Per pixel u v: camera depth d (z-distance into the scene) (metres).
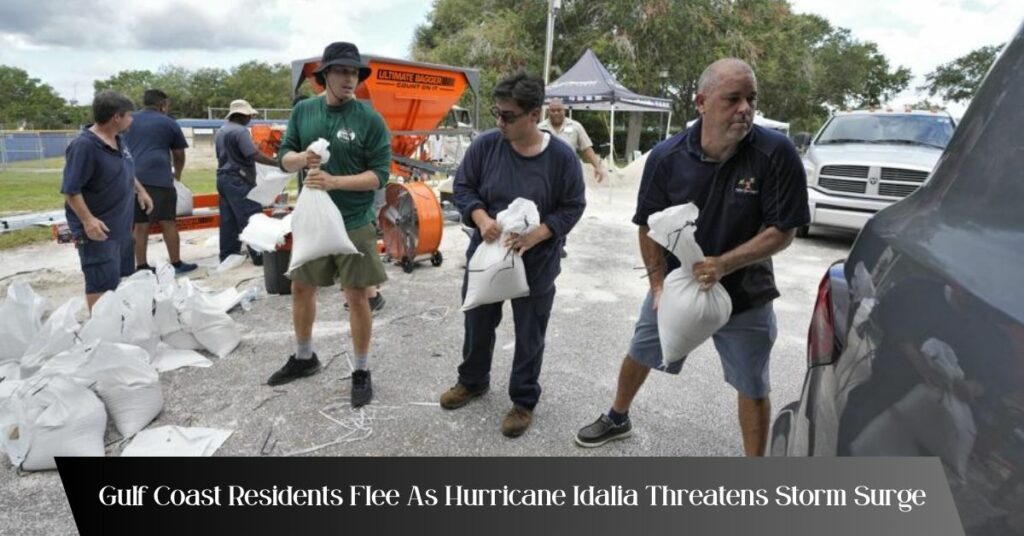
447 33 29.38
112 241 3.96
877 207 6.89
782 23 26.98
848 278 1.38
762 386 2.29
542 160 2.68
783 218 1.97
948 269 1.01
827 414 1.23
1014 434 0.75
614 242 7.43
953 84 40.06
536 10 25.28
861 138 8.00
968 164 1.19
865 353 1.12
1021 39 1.19
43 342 3.29
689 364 3.73
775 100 29.55
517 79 2.49
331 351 3.88
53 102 70.06
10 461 2.59
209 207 7.20
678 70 24.05
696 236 2.18
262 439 2.82
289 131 3.09
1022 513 0.71
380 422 3.00
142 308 3.55
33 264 6.10
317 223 2.90
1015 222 0.98
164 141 5.53
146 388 2.90
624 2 23.36
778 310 4.91
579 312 4.75
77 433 2.57
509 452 2.74
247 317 4.50
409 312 4.70
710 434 2.91
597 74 13.88
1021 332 0.80
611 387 3.43
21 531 2.20
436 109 7.55
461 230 7.80
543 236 2.66
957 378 0.86
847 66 38.25
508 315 4.55
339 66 2.87
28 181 14.73
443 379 3.51
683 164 2.12
